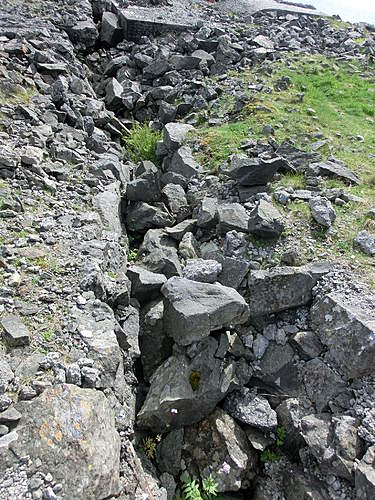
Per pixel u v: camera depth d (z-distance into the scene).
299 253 6.25
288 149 8.20
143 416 4.84
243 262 6.04
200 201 7.47
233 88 10.91
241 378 5.42
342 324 5.28
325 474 4.68
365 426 4.71
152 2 16.12
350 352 5.12
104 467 3.55
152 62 12.00
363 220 6.79
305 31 15.55
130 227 7.23
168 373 5.09
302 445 4.99
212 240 6.85
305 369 5.43
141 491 4.00
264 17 16.78
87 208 6.72
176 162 8.44
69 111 8.88
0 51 9.52
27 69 9.48
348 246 6.36
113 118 9.88
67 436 3.53
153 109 11.05
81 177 7.41
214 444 4.96
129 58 12.68
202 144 8.85
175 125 9.40
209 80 11.47
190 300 5.18
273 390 5.43
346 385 5.12
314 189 7.43
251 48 12.99
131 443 4.39
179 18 14.72
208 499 4.70
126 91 11.11
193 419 5.06
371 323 5.12
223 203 7.36
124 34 13.33
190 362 5.07
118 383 4.58
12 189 6.48
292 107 10.09
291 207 6.95
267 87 10.82
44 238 5.69
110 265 5.81
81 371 4.09
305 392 5.31
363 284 5.75
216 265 6.05
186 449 5.01
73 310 4.73
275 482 4.96
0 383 3.76
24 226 5.82
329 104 10.78
